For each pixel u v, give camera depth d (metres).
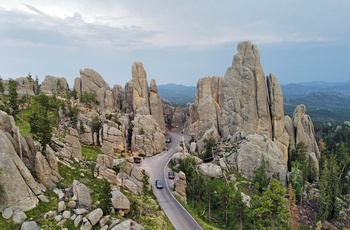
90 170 70.81
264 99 122.69
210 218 76.62
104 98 151.38
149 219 58.62
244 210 71.56
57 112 119.06
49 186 54.25
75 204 49.38
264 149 102.56
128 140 123.88
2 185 45.44
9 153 48.38
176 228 62.12
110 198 51.47
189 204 80.19
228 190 79.50
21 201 46.84
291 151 117.88
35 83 151.50
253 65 125.56
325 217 90.69
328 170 106.25
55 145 75.62
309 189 100.75
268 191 70.50
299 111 130.75
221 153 107.44
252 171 98.00
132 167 82.38
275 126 120.62
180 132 171.38
